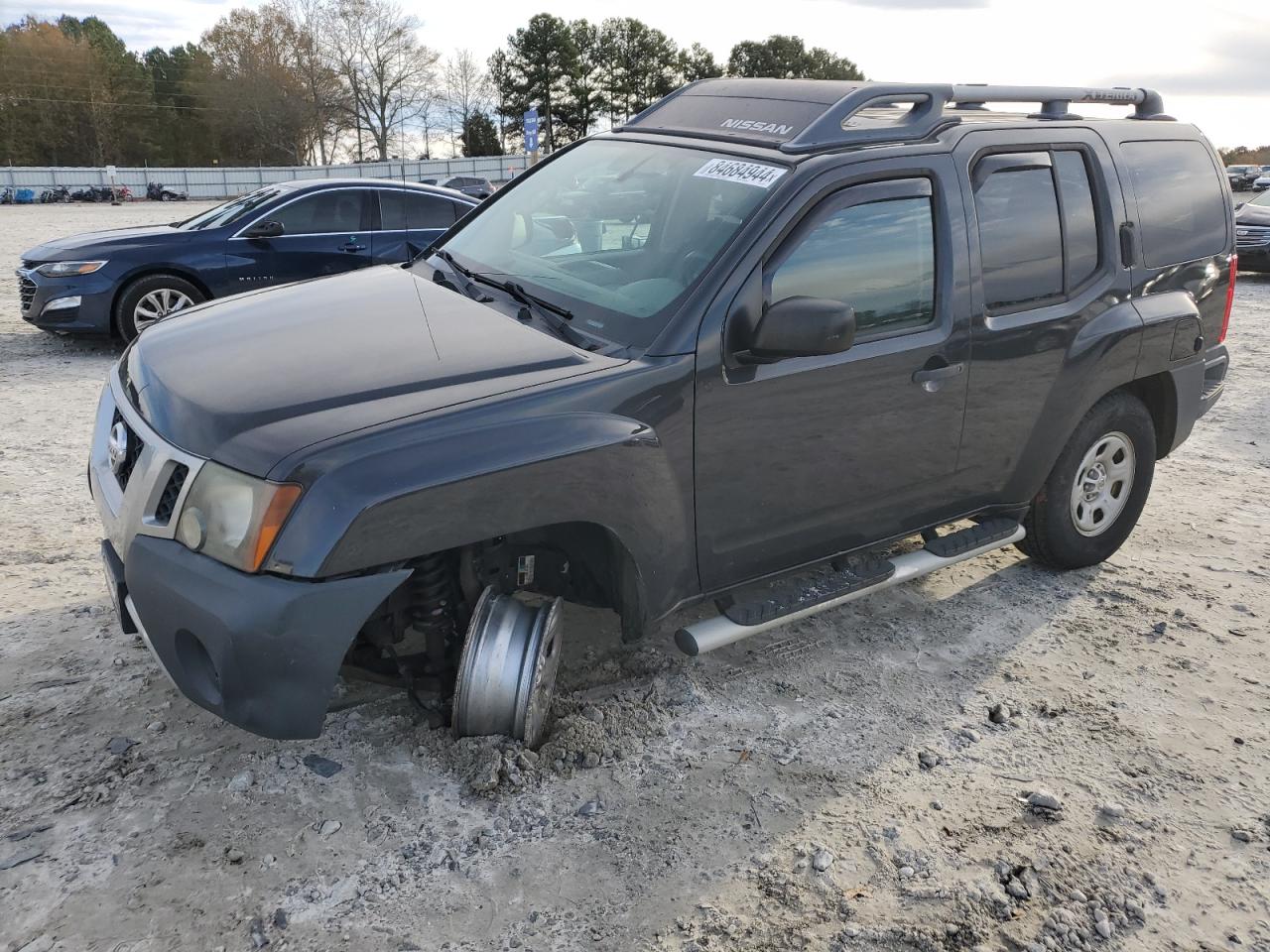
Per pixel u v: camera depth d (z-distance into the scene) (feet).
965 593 14.20
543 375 8.87
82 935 7.53
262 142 280.31
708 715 10.86
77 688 10.60
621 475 8.86
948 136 11.51
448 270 11.84
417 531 7.82
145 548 8.14
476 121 291.79
